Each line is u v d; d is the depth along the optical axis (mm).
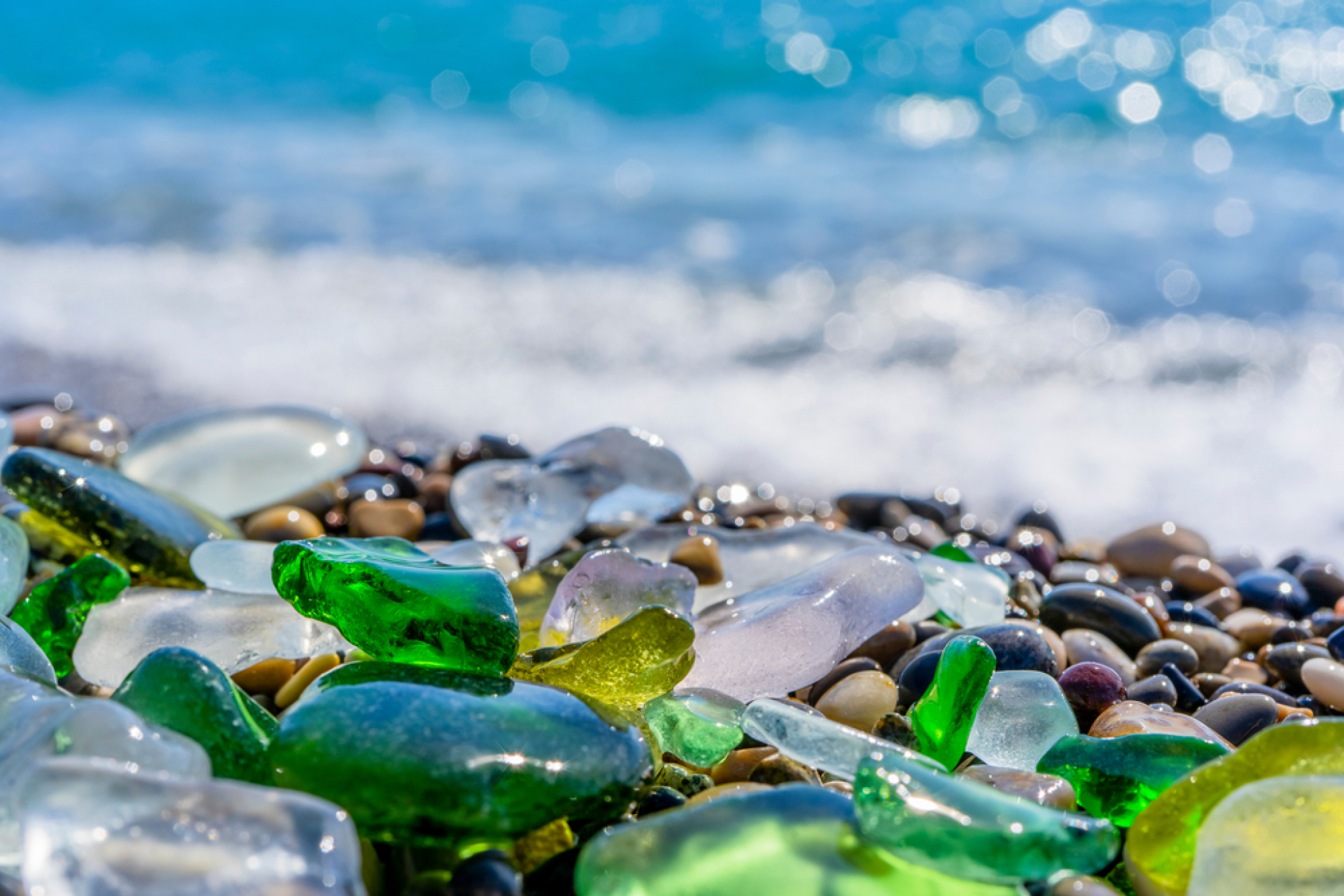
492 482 353
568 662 288
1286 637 331
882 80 1669
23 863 245
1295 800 257
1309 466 490
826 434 520
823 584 305
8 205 873
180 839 245
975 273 823
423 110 1469
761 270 810
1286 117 1490
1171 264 849
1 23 1758
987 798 259
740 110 1519
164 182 979
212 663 272
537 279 760
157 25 1812
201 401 513
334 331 630
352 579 285
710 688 295
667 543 341
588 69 1680
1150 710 295
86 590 301
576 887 259
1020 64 1761
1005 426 539
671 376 592
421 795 259
